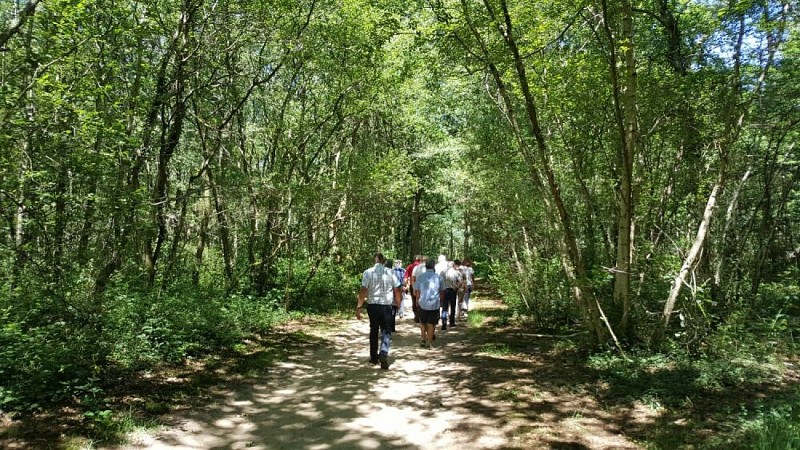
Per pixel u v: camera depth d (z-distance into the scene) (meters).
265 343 9.98
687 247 9.75
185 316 8.81
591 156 10.31
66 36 6.88
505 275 13.29
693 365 7.30
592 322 8.41
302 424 5.63
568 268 9.39
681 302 8.56
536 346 9.59
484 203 14.72
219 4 10.76
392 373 7.96
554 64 9.52
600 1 7.34
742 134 9.86
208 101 12.86
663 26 10.68
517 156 13.30
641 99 9.00
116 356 7.04
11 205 6.65
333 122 16.58
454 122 24.69
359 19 12.79
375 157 17.75
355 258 22.81
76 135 7.12
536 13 8.45
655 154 11.05
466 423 5.57
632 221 9.04
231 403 6.31
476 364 8.39
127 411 5.59
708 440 4.87
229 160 13.98
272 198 13.40
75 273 7.59
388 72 14.77
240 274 13.42
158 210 9.52
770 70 9.65
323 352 9.52
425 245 40.91
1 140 6.16
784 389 6.67
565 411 5.91
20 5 9.02
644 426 5.40
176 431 5.26
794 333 9.91
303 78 14.98
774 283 12.47
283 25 11.99
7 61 6.89
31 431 4.88
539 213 11.56
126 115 7.88
